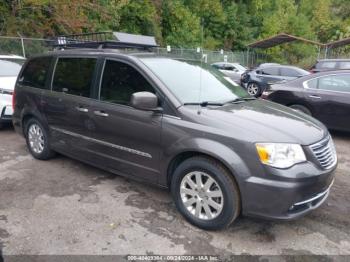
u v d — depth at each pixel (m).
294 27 42.28
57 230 3.44
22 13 18.20
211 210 3.43
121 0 24.06
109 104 4.12
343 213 3.90
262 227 3.56
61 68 4.90
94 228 3.48
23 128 5.61
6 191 4.30
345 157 6.02
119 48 4.82
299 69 15.07
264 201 3.09
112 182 4.60
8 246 3.17
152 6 28.75
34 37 18.50
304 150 3.19
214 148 3.23
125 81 4.04
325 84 7.27
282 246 3.25
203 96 3.90
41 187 4.42
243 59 35.06
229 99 4.09
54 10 18.48
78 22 18.70
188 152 3.50
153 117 3.69
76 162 5.34
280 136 3.17
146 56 4.17
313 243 3.31
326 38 48.50
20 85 5.59
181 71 4.16
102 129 4.21
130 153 3.98
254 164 3.08
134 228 3.49
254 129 3.21
